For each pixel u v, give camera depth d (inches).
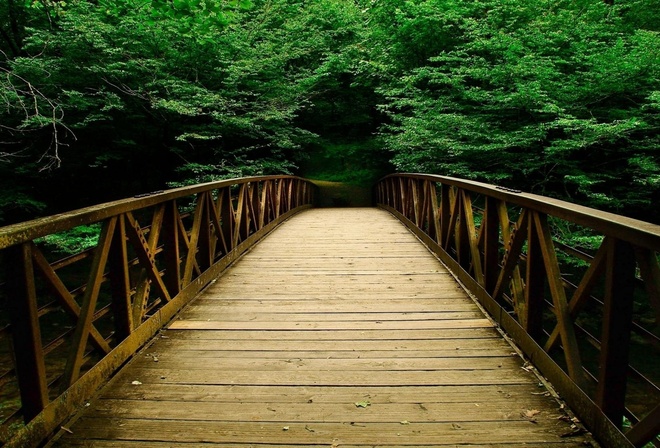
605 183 298.2
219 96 377.7
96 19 320.5
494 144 281.0
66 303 82.5
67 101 331.6
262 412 84.7
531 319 106.4
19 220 380.8
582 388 81.0
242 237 245.8
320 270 195.6
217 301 154.0
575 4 337.7
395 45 422.9
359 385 95.2
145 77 358.3
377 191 594.9
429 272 189.0
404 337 121.4
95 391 91.7
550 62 280.1
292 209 436.8
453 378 97.9
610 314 68.9
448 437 76.5
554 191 323.9
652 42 255.0
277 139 453.4
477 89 309.3
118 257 104.7
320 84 542.0
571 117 255.0
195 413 84.4
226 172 413.1
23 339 71.6
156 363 106.3
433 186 233.0
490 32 324.2
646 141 270.5
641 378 66.9
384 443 75.0
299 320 135.3
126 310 107.9
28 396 73.0
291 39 469.4
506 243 120.6
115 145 403.5
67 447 74.1
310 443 75.1
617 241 67.1
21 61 296.8
